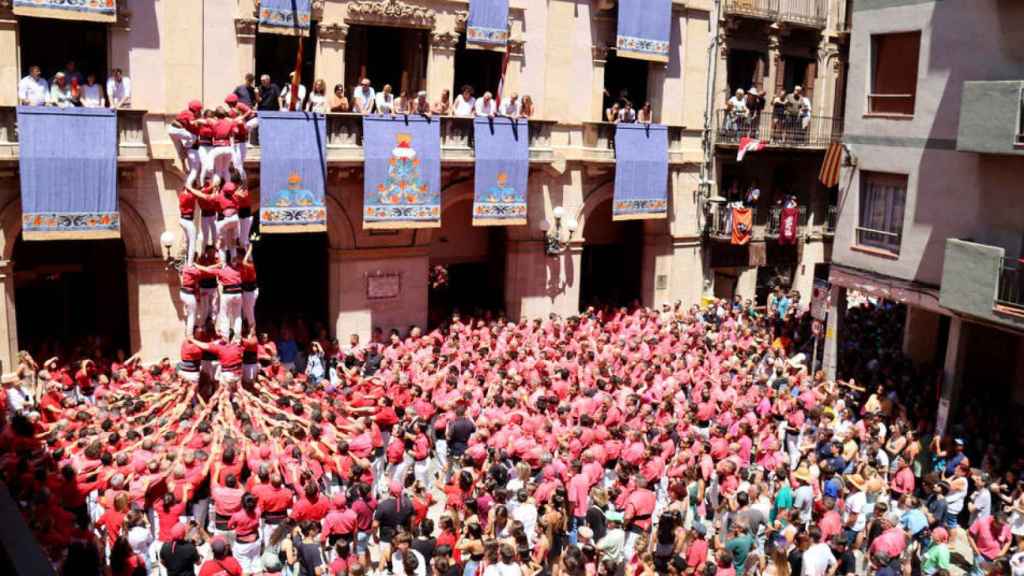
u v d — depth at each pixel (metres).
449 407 19.20
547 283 29.14
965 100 20.19
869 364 24.28
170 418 17.58
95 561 11.75
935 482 17.47
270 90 23.30
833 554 14.07
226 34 23.30
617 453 17.39
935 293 21.81
